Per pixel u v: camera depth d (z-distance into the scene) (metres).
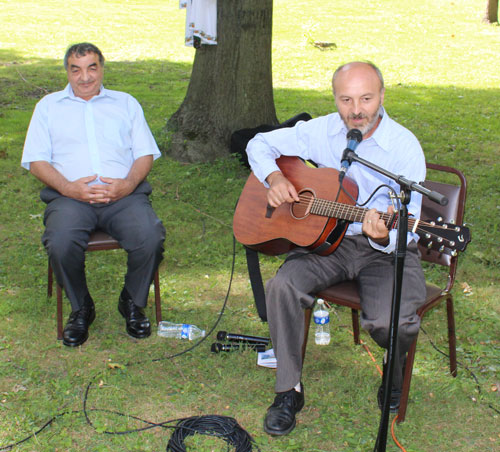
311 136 3.21
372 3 21.78
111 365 3.31
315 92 10.84
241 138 6.44
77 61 3.61
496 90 11.53
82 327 3.56
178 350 3.51
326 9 20.59
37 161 3.63
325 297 3.00
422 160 2.98
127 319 3.66
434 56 14.93
